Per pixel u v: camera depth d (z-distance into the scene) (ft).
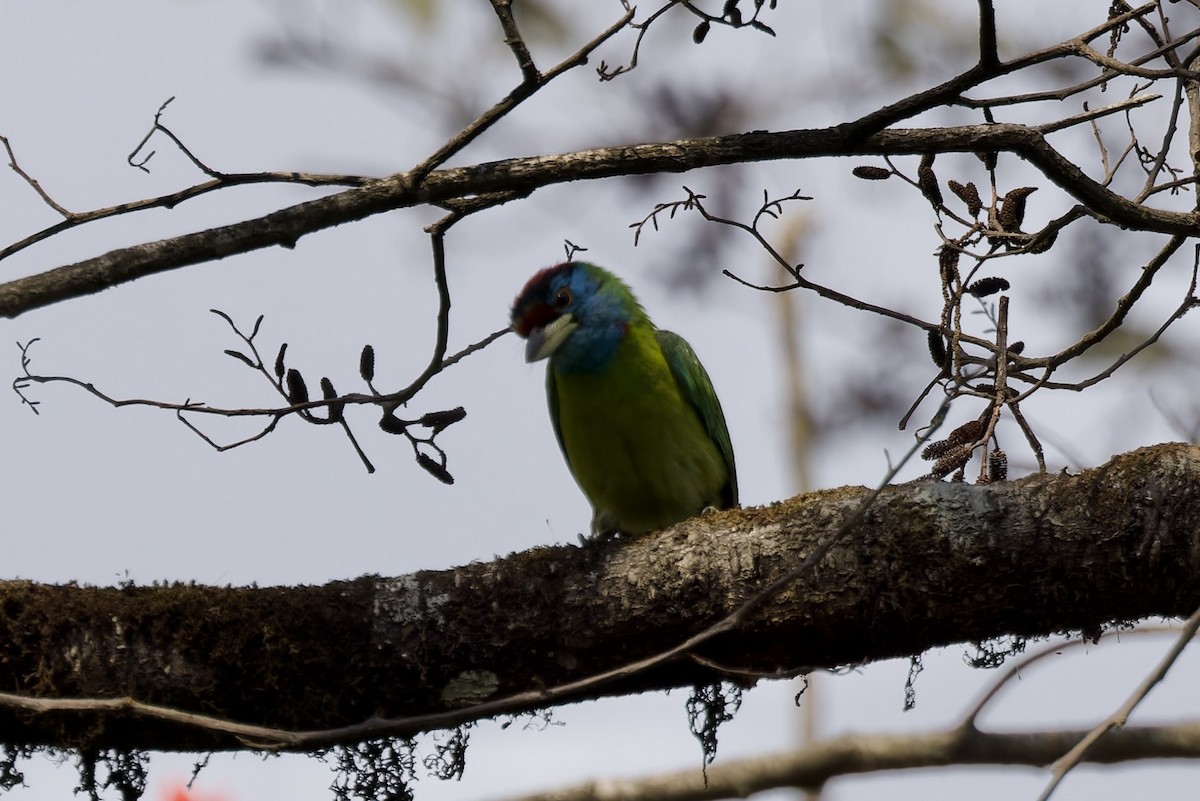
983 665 27.73
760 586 27.32
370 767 28.78
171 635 27.78
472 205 27.07
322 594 28.48
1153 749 31.81
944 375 28.48
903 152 26.94
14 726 27.63
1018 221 28.55
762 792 34.37
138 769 28.37
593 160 26.40
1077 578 25.85
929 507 26.66
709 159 26.66
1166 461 25.71
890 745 33.47
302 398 27.22
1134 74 25.23
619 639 27.99
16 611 27.58
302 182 26.23
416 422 27.48
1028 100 26.40
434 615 28.22
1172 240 28.04
